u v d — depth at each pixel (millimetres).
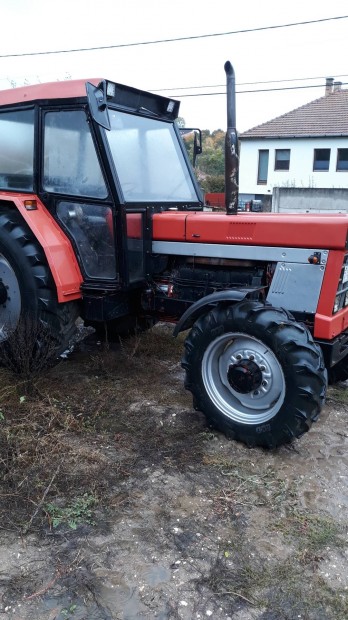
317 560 2416
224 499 2797
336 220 3250
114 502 2740
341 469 3121
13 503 2688
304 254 3383
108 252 3771
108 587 2227
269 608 2160
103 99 3303
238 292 3256
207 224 3693
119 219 3619
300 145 25312
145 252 3916
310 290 3381
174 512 2693
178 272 3953
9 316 4148
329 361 3414
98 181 3656
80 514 2641
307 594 2230
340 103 26859
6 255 3906
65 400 3789
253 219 3527
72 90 3635
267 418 3193
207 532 2566
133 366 4461
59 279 3756
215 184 30203
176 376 4332
